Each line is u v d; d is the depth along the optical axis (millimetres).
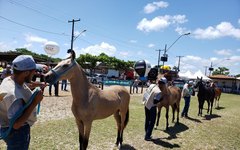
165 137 8242
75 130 7586
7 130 2318
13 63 2416
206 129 10445
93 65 55000
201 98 14242
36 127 7562
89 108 4887
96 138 7180
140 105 15820
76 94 4766
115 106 5781
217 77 67438
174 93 10172
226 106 22578
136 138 7660
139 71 8672
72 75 4672
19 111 2268
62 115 9688
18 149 2455
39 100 2379
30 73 2498
